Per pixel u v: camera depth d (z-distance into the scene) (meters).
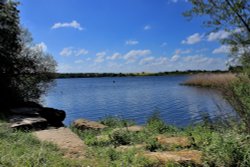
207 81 46.47
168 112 23.78
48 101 38.34
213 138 7.71
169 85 68.81
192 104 28.12
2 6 20.41
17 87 22.16
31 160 6.33
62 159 6.77
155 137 9.31
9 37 20.59
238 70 9.23
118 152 7.61
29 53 22.78
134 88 64.56
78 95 48.31
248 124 8.41
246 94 8.84
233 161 6.28
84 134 12.47
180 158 6.53
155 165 6.38
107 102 35.34
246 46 9.03
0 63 20.39
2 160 6.18
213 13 9.12
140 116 22.80
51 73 23.92
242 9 8.70
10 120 13.56
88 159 7.15
